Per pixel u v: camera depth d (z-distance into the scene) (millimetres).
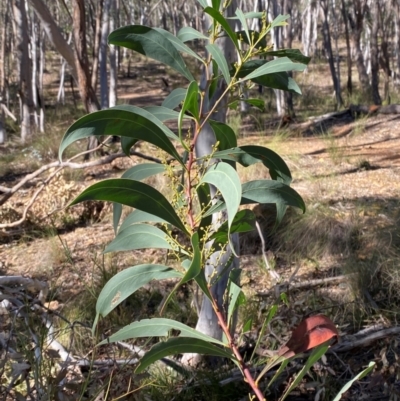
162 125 1480
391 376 3139
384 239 4898
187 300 4316
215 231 1576
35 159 10562
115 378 2582
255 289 4562
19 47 13555
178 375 3227
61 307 4152
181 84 26422
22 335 2607
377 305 4094
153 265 1535
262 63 1615
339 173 7617
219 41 2932
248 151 1591
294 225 5359
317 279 4613
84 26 8234
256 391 1472
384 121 11359
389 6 19578
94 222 6570
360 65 16656
